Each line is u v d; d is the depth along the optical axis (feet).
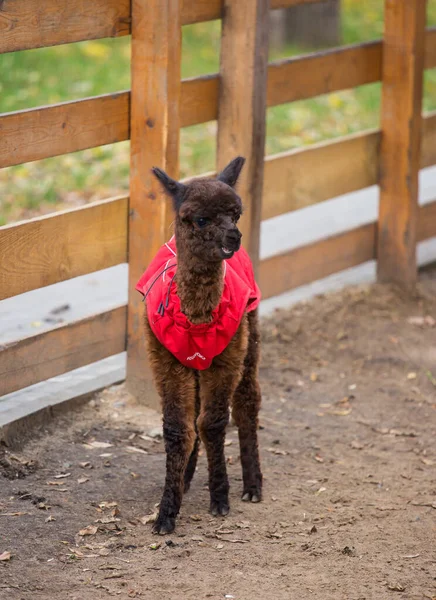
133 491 15.61
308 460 16.39
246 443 15.56
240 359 15.01
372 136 19.97
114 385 17.62
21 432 16.33
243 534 15.02
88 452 16.26
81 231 16.65
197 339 14.66
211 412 15.07
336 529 15.15
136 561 14.55
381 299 20.22
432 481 16.05
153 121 16.52
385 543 14.94
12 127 15.79
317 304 20.01
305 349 18.92
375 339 19.22
